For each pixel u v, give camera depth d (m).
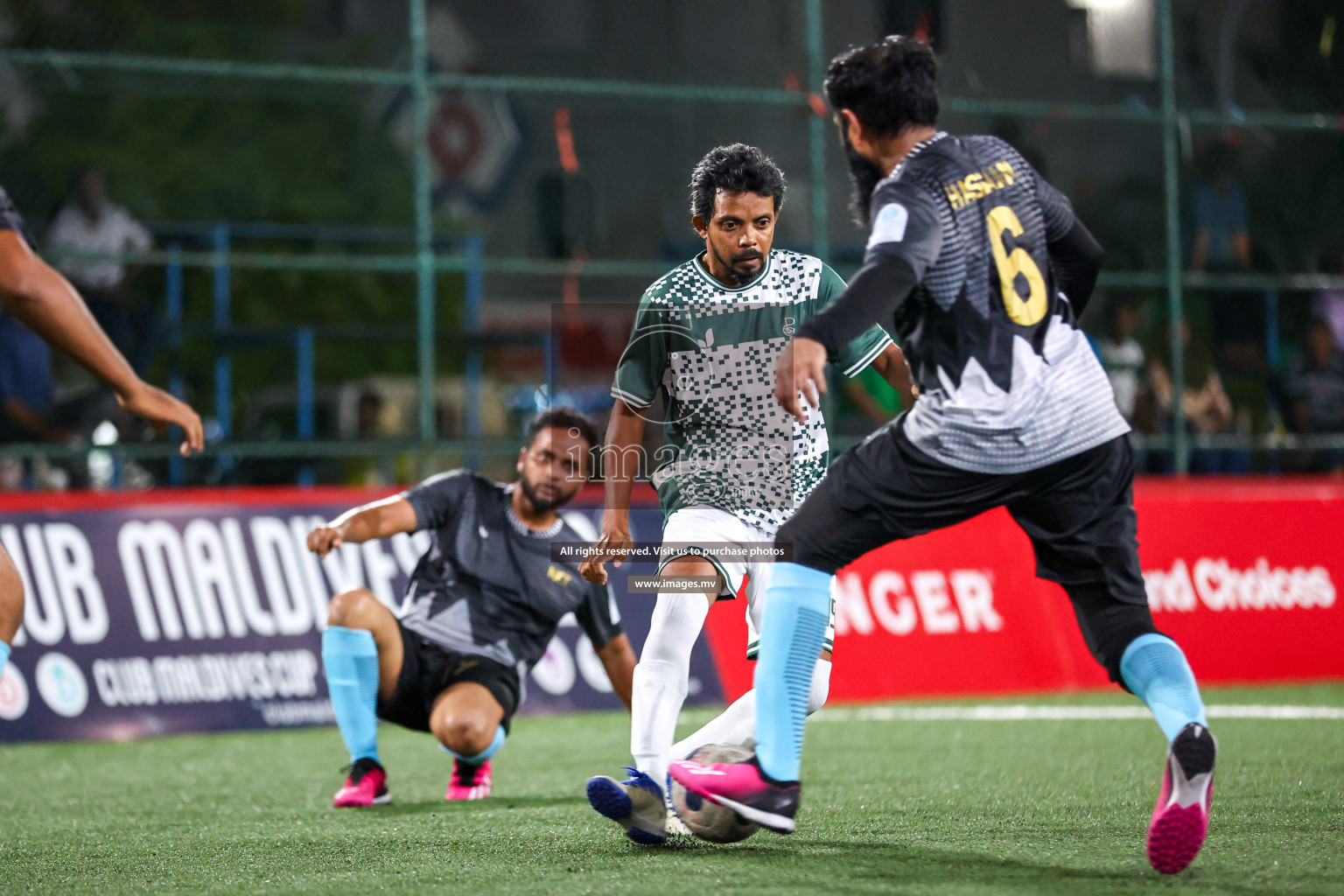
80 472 31.72
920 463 10.23
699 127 53.88
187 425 9.27
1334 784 15.30
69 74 28.27
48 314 9.01
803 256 12.55
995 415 10.01
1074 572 10.57
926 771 17.56
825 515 10.53
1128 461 10.56
